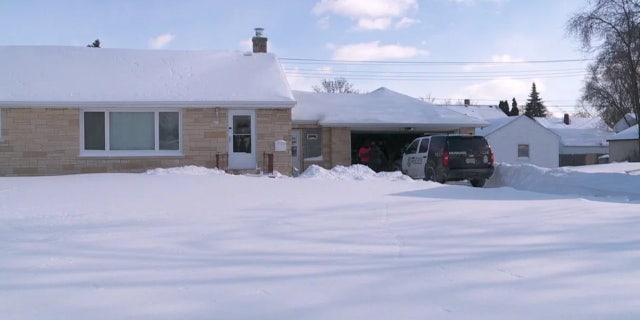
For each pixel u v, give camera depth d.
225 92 17.02
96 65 18.72
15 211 8.10
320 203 9.16
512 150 37.38
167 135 16.64
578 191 13.10
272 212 8.12
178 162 16.45
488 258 5.37
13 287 4.46
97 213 7.94
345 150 21.52
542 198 10.46
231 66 19.59
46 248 5.73
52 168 15.96
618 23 23.73
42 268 5.00
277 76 18.80
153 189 10.80
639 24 23.00
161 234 6.44
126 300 4.15
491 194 11.12
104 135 16.31
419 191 11.37
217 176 13.53
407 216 7.89
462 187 12.44
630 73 25.28
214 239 6.20
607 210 8.44
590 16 24.36
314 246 5.89
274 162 16.89
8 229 6.73
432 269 4.98
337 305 4.04
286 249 5.75
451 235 6.50
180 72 18.64
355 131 23.53
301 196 10.07
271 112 16.92
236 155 16.80
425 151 16.50
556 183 14.21
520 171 16.00
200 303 4.09
